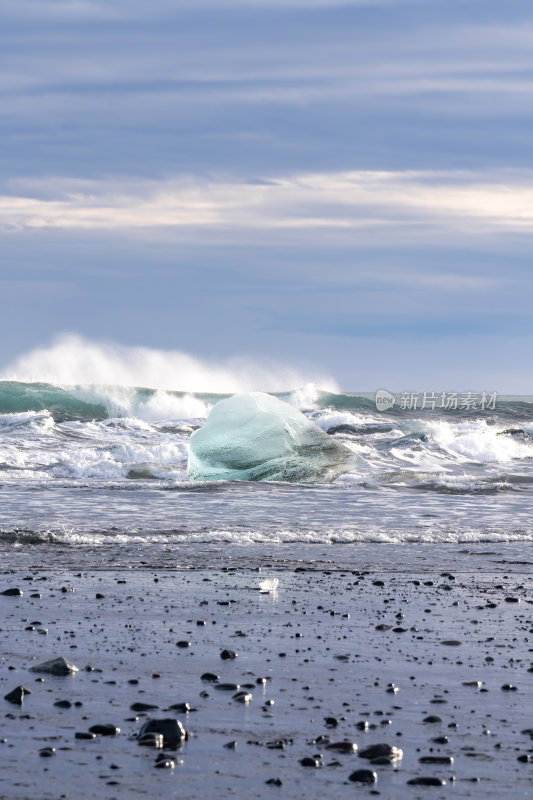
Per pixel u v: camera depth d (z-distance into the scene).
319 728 6.36
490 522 21.06
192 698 7.06
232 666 8.18
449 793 5.16
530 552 17.11
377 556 16.31
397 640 9.47
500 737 6.25
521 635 9.85
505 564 15.66
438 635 9.77
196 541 17.56
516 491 26.69
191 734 6.12
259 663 8.32
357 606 11.44
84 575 13.53
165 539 17.59
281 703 6.99
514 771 5.55
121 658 8.38
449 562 15.77
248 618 10.50
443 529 19.92
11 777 5.19
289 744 5.98
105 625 9.89
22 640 9.01
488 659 8.66
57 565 14.50
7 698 6.83
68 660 8.23
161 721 6.07
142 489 25.39
